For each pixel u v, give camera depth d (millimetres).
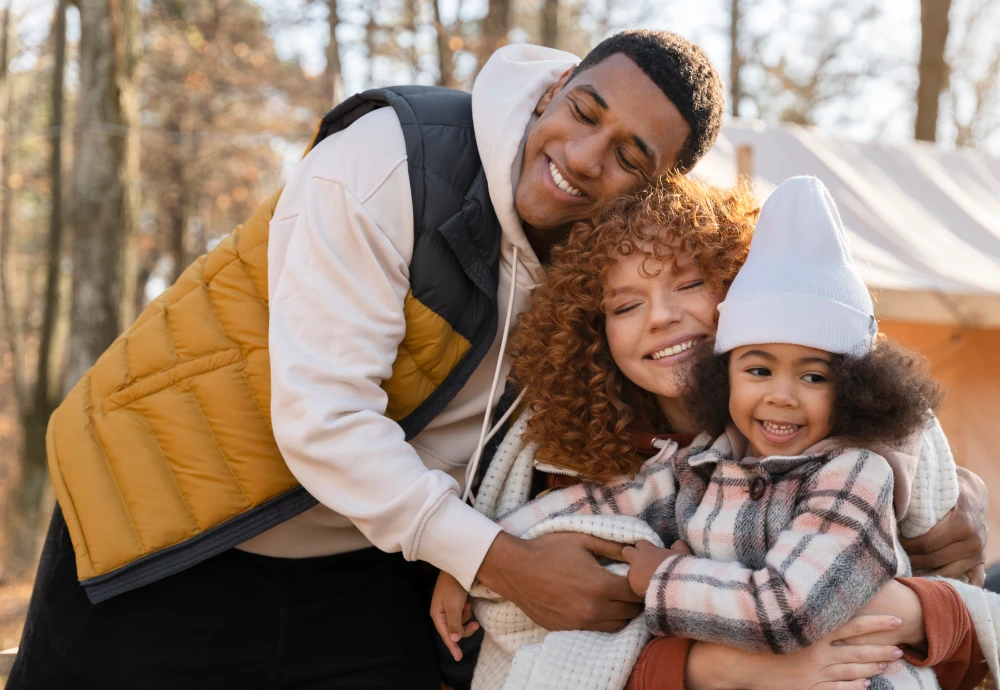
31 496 11281
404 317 1709
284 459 1639
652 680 1421
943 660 1411
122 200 8242
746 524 1440
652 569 1450
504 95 1813
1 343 16578
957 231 5645
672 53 1744
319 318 1617
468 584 1562
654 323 1562
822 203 1458
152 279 20797
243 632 1788
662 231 1581
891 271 4820
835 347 1380
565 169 1718
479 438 1875
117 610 1767
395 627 1887
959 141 14070
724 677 1392
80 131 8117
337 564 1857
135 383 1824
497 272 1804
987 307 4652
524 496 1743
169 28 15188
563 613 1500
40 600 1843
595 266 1630
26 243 19906
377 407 1636
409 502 1551
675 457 1617
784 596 1294
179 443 1748
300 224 1691
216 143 15117
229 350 1772
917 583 1417
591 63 1778
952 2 10516
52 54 16312
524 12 13578
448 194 1727
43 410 12180
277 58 15141
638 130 1696
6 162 15141
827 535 1338
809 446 1437
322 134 1913
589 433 1638
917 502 1582
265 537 1799
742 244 1599
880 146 6266
